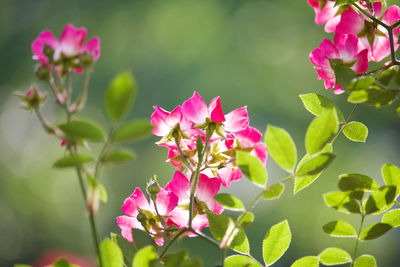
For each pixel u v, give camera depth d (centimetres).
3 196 941
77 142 93
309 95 120
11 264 899
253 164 99
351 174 113
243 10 1171
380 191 108
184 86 1139
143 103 1129
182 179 115
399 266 808
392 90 100
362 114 969
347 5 118
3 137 999
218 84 1125
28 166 981
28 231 926
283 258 930
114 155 88
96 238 91
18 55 1130
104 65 1144
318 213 945
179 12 1184
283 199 942
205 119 115
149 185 114
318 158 97
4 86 1099
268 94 1102
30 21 1162
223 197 102
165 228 111
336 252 113
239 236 112
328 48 116
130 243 108
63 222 935
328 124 94
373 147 991
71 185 954
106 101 81
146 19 1188
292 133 1059
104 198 93
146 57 1167
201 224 114
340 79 103
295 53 1120
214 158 118
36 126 1005
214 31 1170
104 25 1187
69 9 1188
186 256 96
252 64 1133
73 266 99
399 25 117
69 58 97
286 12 1151
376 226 112
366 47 119
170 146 119
